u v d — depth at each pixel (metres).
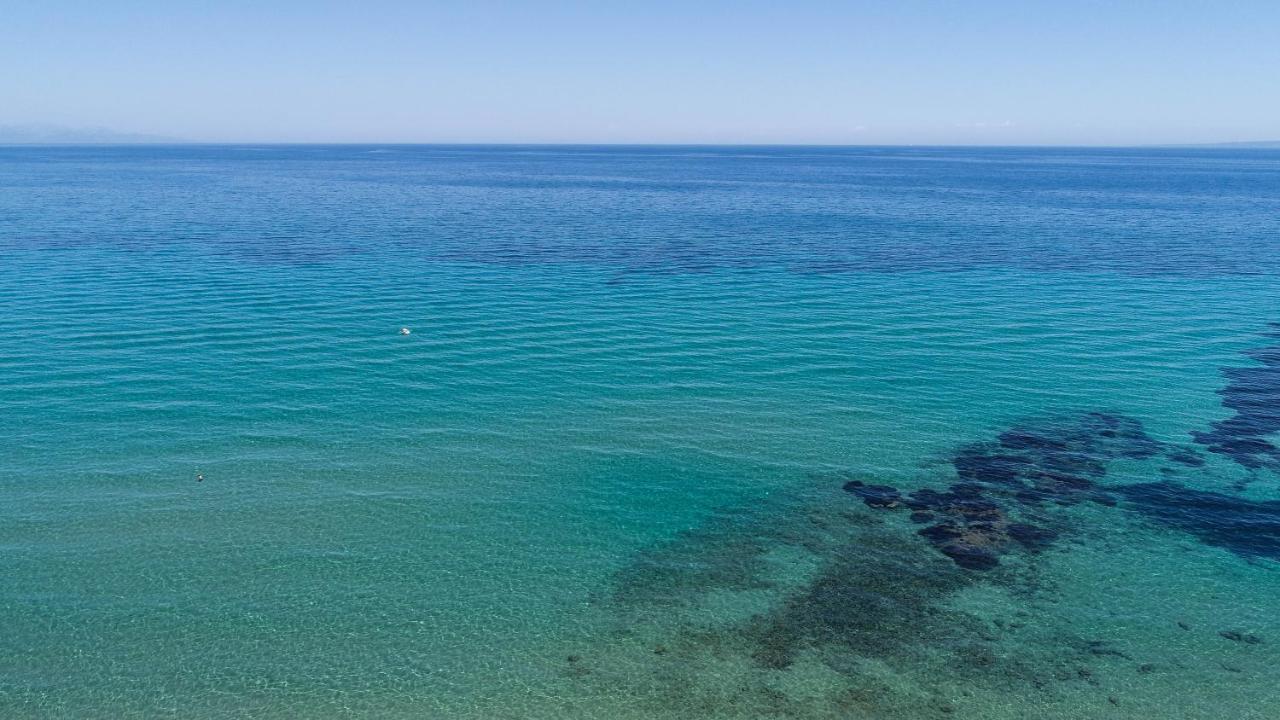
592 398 33.44
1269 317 46.75
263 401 32.16
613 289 52.66
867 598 20.42
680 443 29.36
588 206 106.38
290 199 109.25
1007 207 108.44
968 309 48.31
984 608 20.03
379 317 44.62
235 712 16.33
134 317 43.16
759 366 37.72
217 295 48.50
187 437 28.64
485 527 23.48
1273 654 18.47
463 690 17.05
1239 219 93.81
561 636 18.80
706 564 21.88
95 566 20.91
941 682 17.47
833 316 46.47
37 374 34.19
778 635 18.92
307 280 53.34
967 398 33.97
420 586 20.56
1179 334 43.31
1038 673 17.77
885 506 25.11
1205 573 21.62
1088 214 99.00
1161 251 69.44
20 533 22.23
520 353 39.00
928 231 82.06
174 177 158.50
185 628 18.69
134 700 16.53
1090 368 37.81
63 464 26.27
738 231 81.25
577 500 25.17
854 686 17.33
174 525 22.95
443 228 80.31
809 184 161.00
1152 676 17.72
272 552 21.81
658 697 16.92
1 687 16.72
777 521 24.16
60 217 82.25
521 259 63.12
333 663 17.75
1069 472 27.42
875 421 31.53
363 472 26.56
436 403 32.53
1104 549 22.75
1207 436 30.31
